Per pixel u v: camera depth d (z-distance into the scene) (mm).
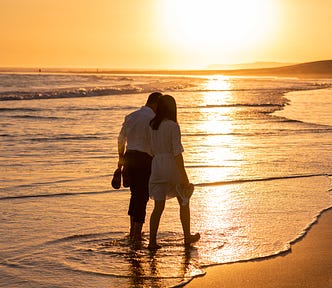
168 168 6566
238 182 10227
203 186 9820
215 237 6832
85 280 5418
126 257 6133
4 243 6484
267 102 34156
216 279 5441
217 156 13445
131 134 6949
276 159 13008
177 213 8023
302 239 6754
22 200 8625
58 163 12133
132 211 6828
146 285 5293
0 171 11039
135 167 6840
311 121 22984
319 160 12906
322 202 8680
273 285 5258
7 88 47156
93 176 10656
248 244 6539
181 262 5953
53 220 7520
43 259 5996
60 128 18953
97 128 19156
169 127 6566
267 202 8641
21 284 5266
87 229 7148
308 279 5422
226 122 22047
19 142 15469
